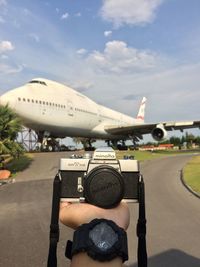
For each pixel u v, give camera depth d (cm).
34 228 895
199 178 1880
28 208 1194
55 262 138
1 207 1221
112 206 126
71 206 129
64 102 3431
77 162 151
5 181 1942
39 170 2377
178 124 3947
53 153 3234
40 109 3105
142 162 3038
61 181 149
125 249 107
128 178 151
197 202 1276
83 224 114
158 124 3931
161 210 1127
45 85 3325
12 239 786
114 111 4916
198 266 595
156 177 2078
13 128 2369
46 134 3391
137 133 4541
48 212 1117
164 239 772
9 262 621
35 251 687
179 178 2022
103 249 104
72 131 3638
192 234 813
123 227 123
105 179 127
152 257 648
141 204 148
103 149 159
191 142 9712
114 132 4397
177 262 617
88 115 3856
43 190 1628
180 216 1028
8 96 2869
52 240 141
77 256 106
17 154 2436
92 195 125
